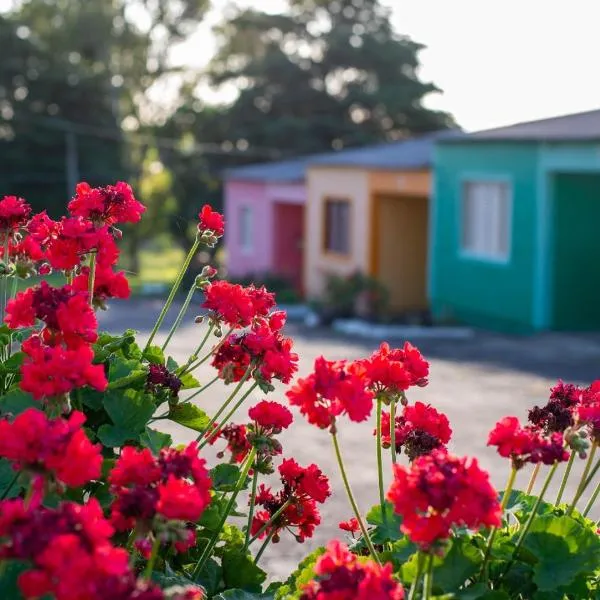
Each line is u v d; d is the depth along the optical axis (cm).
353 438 953
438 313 2014
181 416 361
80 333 298
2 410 319
